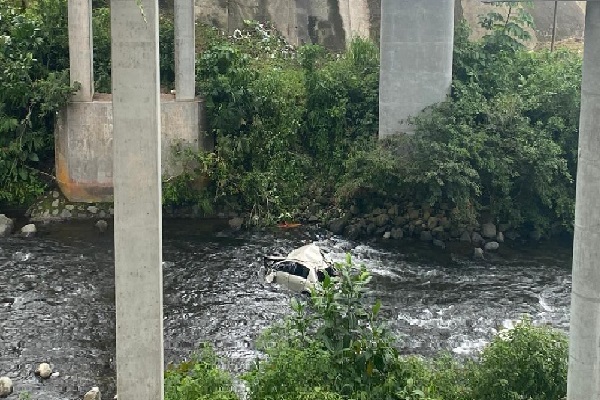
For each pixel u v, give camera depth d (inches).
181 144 1381.6
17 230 1283.2
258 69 1529.3
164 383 625.6
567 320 958.4
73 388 767.1
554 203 1330.0
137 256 564.7
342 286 626.5
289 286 1051.9
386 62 1364.4
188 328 915.4
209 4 1771.7
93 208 1347.2
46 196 1373.0
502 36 1491.1
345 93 1470.2
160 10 1702.8
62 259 1147.9
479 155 1302.9
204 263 1154.0
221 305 989.8
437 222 1294.3
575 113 1346.0
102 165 1350.9
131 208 559.2
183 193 1380.4
